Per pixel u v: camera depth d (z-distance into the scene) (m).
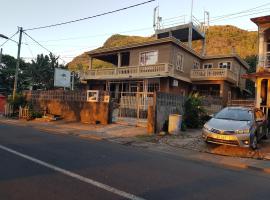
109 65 66.06
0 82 42.78
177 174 7.23
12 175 6.45
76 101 21.80
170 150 11.41
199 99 18.27
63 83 34.16
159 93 15.80
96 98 20.30
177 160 9.25
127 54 31.31
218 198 5.51
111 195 5.32
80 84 39.25
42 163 7.63
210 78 28.33
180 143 12.84
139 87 28.66
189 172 7.55
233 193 5.91
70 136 14.48
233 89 32.09
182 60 28.41
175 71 27.09
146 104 19.39
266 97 19.02
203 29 35.06
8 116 26.39
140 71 27.31
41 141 11.74
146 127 17.33
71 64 92.94
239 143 10.74
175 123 15.34
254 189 6.32
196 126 17.58
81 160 8.27
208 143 11.80
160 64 25.86
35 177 6.34
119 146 11.84
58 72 33.69
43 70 41.53
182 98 17.59
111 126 18.14
